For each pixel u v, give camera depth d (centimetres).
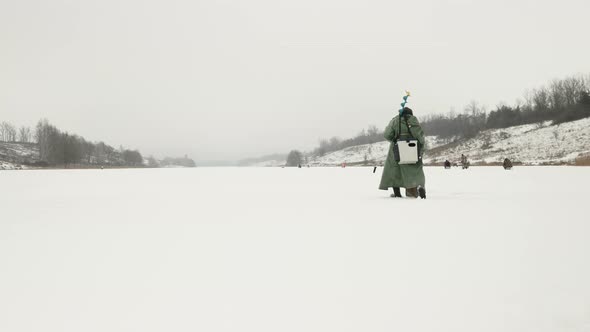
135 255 360
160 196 1023
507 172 2270
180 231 484
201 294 256
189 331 203
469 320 209
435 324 205
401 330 200
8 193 1168
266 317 219
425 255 340
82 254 365
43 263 334
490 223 489
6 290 265
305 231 471
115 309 233
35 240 433
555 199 748
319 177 2202
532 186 1119
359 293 252
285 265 321
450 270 295
